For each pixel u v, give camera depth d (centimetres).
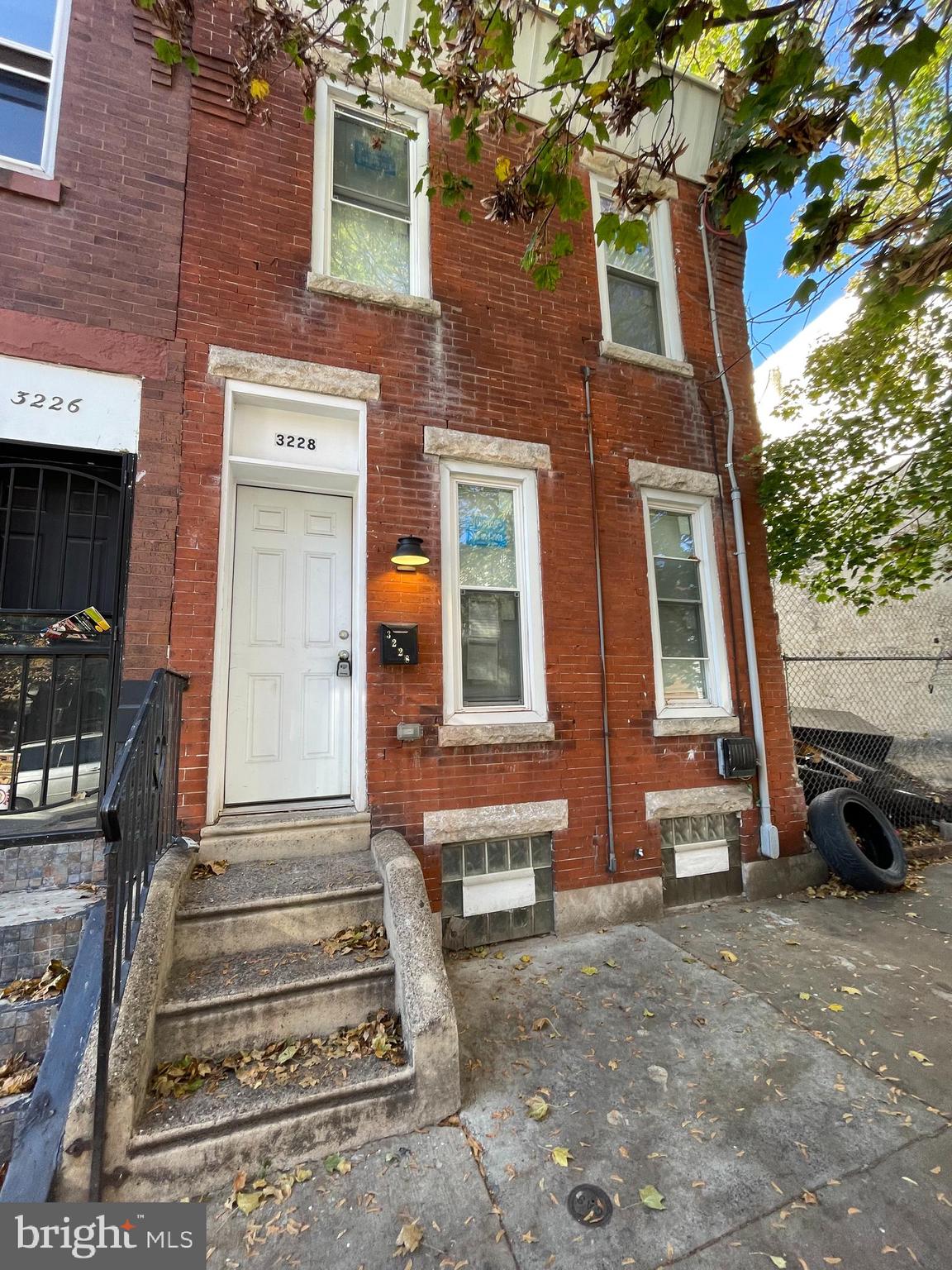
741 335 616
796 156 252
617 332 566
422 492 434
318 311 419
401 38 466
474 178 490
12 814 333
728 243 623
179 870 301
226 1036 256
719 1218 205
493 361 476
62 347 347
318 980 272
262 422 407
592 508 498
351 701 424
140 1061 222
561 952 402
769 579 583
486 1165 226
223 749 369
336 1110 233
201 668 359
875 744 761
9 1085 246
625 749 479
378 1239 198
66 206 359
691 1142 238
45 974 284
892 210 379
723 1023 318
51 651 347
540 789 441
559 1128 244
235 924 297
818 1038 306
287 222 419
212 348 384
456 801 414
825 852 530
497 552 473
